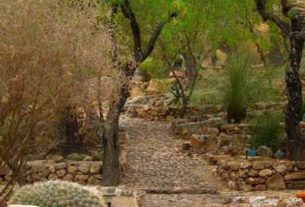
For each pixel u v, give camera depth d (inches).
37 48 355.6
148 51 641.6
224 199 555.8
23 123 378.9
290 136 644.1
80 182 628.1
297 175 617.6
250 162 626.2
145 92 1226.6
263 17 660.7
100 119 637.9
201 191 601.9
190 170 714.8
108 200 407.5
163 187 620.1
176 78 1059.9
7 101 362.6
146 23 741.3
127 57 612.7
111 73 435.8
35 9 356.2
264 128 703.7
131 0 681.0
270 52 1179.3
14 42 351.6
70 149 706.2
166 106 1104.2
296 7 591.5
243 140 784.9
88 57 375.9
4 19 351.6
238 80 893.2
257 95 923.4
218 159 724.7
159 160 768.3
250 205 524.4
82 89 378.6
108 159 620.4
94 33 395.9
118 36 607.8
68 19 370.9
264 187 616.1
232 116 892.6
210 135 820.6
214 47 1052.5
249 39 971.9
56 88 366.0
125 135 868.0
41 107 369.4
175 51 1046.4
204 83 1086.4
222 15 889.5
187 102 1064.2
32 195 318.0
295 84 639.1
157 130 984.3
